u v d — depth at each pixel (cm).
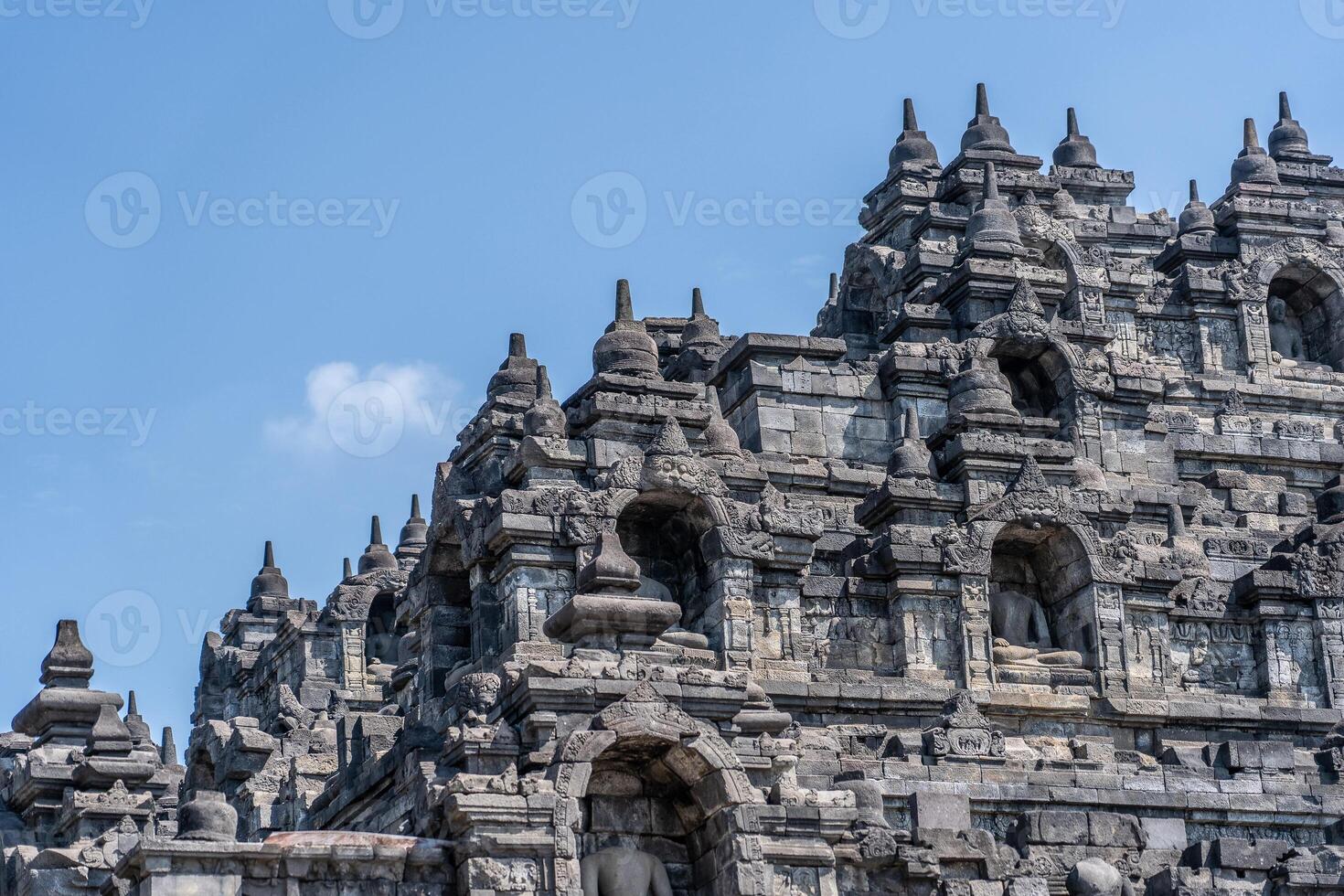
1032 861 6675
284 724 9912
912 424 8069
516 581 7269
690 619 7475
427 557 7706
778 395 8506
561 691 5975
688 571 7531
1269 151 11769
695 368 9131
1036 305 8712
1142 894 6744
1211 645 8025
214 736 8938
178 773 9062
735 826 5953
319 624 10544
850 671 7500
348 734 7719
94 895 6794
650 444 7575
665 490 7394
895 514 7806
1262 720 7806
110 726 7538
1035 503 7788
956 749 7206
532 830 5825
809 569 7769
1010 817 7175
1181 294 10275
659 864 6016
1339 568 8075
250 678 11150
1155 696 7756
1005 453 7931
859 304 10056
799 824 5997
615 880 5953
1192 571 8256
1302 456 9862
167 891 5641
